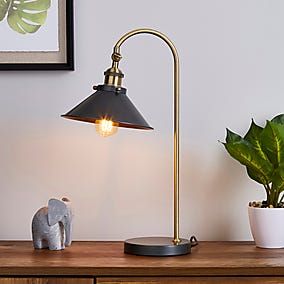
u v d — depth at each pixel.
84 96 1.66
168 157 1.66
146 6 1.65
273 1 1.65
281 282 1.23
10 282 1.23
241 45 1.66
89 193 1.66
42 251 1.43
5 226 1.66
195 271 1.23
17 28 1.66
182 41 1.66
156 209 1.66
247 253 1.40
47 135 1.66
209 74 1.66
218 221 1.66
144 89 1.66
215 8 1.65
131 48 1.66
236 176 1.65
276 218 1.46
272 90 1.65
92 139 1.66
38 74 1.66
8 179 1.66
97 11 1.66
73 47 1.65
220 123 1.66
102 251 1.42
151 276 1.23
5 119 1.66
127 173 1.66
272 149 1.44
